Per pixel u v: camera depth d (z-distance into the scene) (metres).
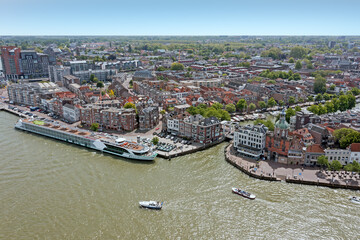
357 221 135.88
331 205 148.12
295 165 187.38
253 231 128.62
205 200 150.38
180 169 184.38
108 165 187.88
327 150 184.50
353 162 178.62
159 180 169.62
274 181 171.25
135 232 126.75
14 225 130.88
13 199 149.25
